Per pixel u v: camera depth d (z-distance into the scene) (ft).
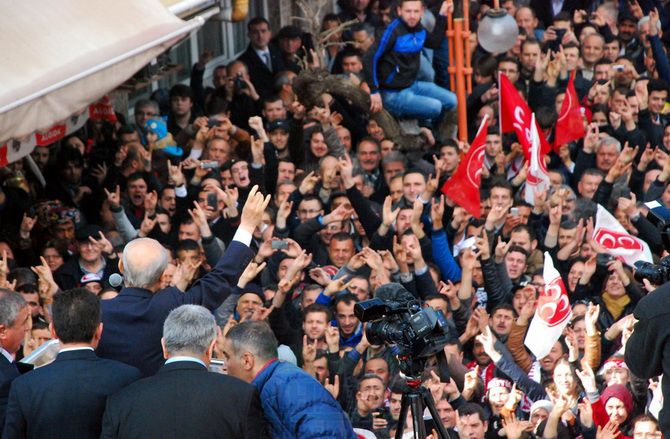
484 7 69.21
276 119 56.24
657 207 27.96
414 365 25.72
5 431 22.08
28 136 36.73
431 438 34.19
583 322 41.52
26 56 37.04
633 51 74.64
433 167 54.03
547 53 64.69
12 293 24.98
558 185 53.01
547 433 35.42
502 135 58.95
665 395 23.32
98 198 47.78
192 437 21.20
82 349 22.52
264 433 23.62
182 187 46.16
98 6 40.88
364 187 51.26
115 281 27.09
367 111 55.11
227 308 35.81
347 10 70.64
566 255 47.19
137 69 40.24
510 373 38.22
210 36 68.80
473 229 49.01
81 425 21.88
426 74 59.36
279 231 44.78
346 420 24.32
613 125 61.26
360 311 25.46
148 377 22.25
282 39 64.08
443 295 41.14
